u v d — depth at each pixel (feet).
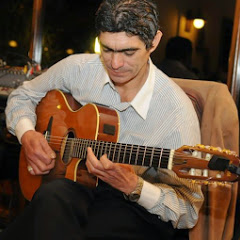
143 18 4.87
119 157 5.10
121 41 4.86
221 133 6.04
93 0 10.18
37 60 10.39
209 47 8.82
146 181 5.33
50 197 4.72
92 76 6.05
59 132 6.13
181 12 8.99
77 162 5.67
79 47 10.41
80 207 4.91
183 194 5.41
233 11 8.52
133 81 5.54
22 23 10.78
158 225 5.43
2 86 8.27
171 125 5.37
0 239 4.63
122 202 5.39
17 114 6.55
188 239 6.03
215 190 6.11
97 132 5.50
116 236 5.07
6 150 8.82
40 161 5.98
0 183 9.39
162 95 5.52
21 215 4.69
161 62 8.63
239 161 4.40
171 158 4.73
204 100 6.31
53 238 4.45
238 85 8.20
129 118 5.68
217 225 6.09
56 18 10.45
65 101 6.26
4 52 10.52
